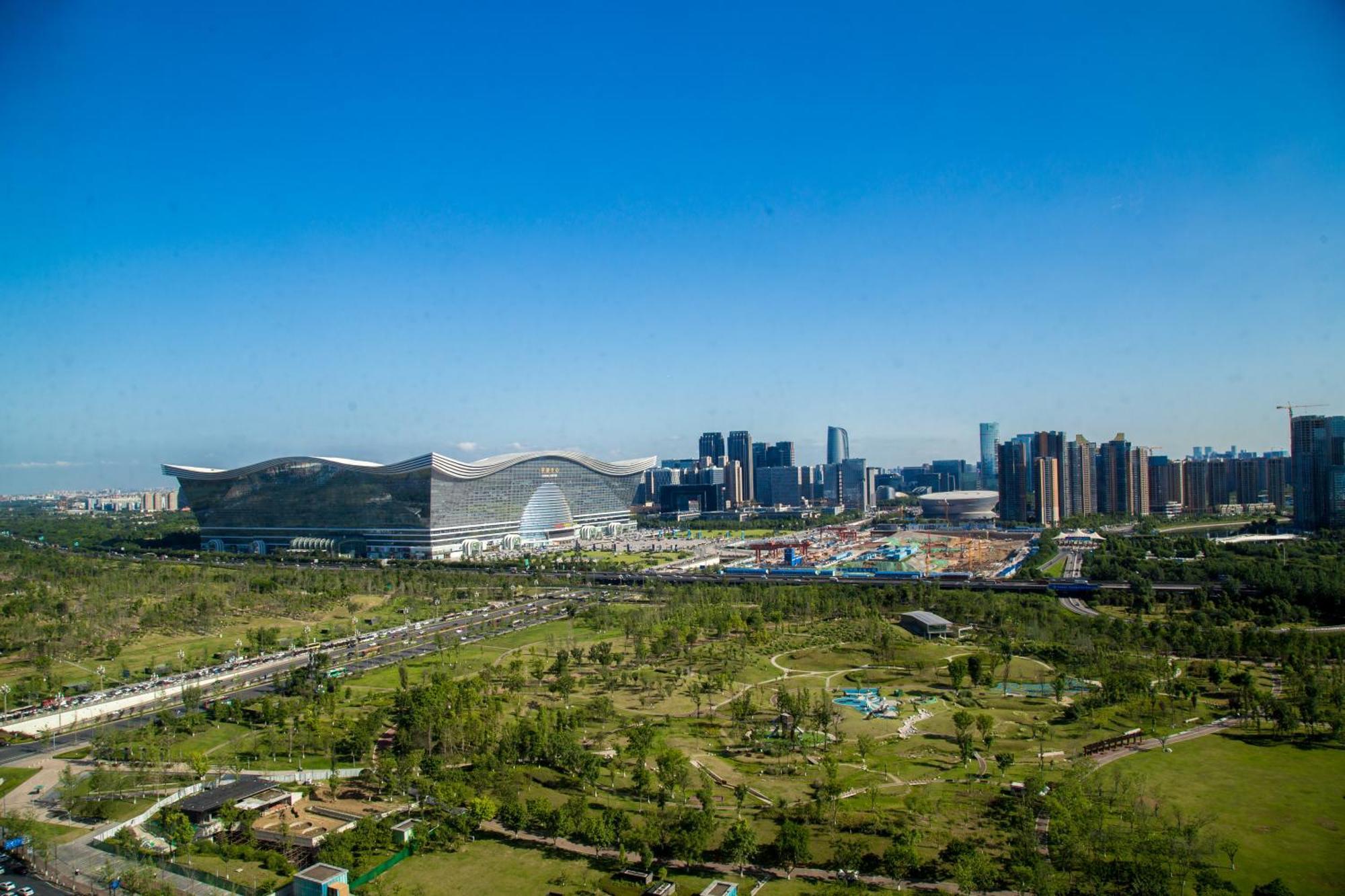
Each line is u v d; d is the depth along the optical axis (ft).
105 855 510.58
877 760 638.12
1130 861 451.53
